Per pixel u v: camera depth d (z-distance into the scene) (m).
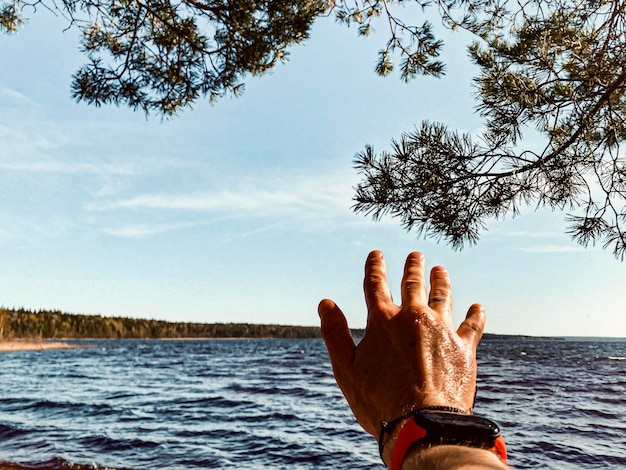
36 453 10.69
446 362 0.71
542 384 24.98
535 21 3.69
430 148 3.38
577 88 3.51
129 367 44.22
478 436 0.52
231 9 4.89
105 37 5.29
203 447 11.45
